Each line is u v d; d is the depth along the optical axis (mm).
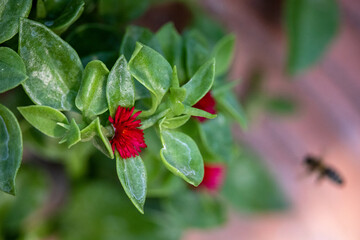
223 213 324
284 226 454
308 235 458
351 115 463
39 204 322
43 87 205
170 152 209
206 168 282
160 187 269
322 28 399
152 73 205
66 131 203
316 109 461
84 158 309
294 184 460
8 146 200
